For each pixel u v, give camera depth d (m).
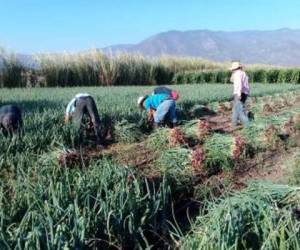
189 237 2.77
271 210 2.82
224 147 5.02
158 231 3.31
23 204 3.25
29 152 5.01
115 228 3.03
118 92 12.49
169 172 4.42
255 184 3.46
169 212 3.62
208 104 10.04
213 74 21.94
